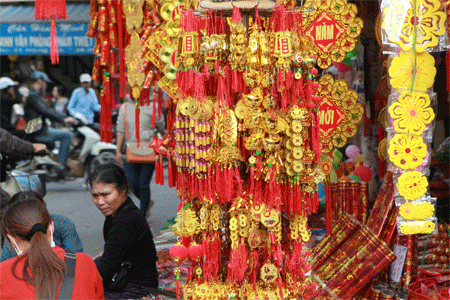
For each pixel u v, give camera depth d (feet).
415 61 10.61
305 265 10.56
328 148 13.28
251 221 9.78
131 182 23.17
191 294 10.20
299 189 9.62
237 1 9.39
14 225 8.50
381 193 13.29
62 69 56.85
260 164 9.51
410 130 10.62
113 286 11.42
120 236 11.41
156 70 12.73
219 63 9.46
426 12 10.57
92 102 38.24
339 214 14.38
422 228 10.67
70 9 24.00
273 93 9.54
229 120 9.34
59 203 30.83
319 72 18.03
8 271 8.21
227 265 10.44
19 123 30.25
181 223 10.14
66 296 8.21
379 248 11.82
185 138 9.77
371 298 11.95
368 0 15.17
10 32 23.70
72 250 12.37
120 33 13.16
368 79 16.05
